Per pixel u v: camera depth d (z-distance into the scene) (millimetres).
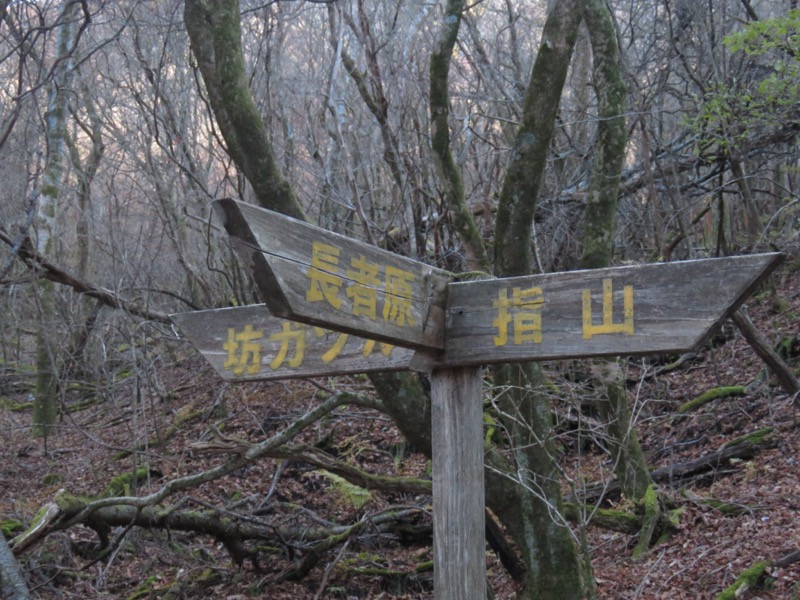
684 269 2881
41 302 13172
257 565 8430
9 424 14070
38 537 6758
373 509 9547
